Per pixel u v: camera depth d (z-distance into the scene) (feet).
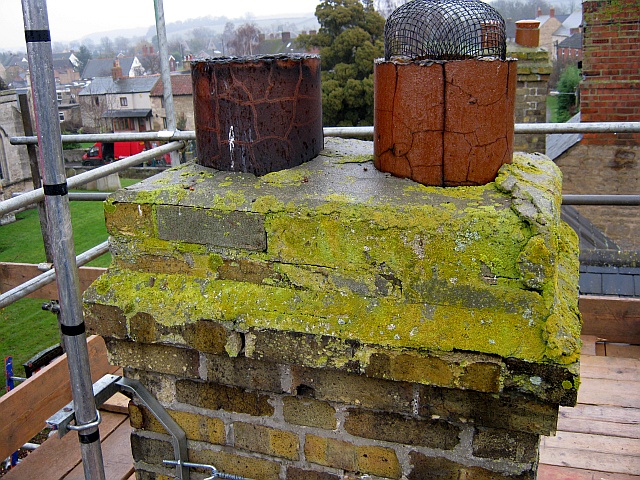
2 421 8.56
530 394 5.24
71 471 8.68
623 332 11.72
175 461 6.86
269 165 6.75
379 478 6.16
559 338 5.12
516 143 36.68
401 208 5.56
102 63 166.30
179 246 6.28
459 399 5.56
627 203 11.55
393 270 5.59
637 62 30.25
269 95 6.56
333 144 8.23
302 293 5.90
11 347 27.73
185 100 88.79
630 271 20.59
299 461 6.42
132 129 104.78
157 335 6.21
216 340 6.01
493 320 5.31
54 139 5.32
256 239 5.96
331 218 5.67
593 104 31.58
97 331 6.46
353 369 5.64
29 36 5.07
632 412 9.39
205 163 7.12
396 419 5.90
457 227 5.34
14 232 49.70
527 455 5.61
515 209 5.35
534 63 35.45
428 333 5.39
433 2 6.59
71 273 5.64
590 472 8.07
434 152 6.08
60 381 9.64
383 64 6.28
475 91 5.88
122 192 6.39
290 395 6.18
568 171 33.06
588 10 30.30
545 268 5.17
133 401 6.89
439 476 5.95
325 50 53.98
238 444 6.61
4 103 57.93
